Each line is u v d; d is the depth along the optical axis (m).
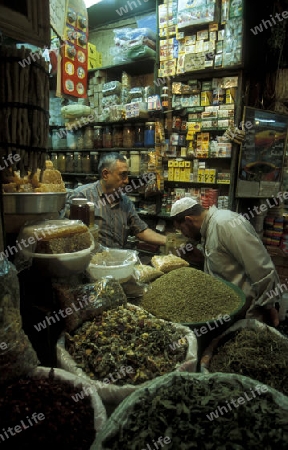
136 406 0.95
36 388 0.99
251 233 1.97
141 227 2.85
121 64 3.75
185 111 3.46
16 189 1.27
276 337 1.40
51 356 1.27
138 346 1.16
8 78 1.01
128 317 1.28
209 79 3.38
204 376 1.08
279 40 3.23
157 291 1.63
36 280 1.35
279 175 3.53
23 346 1.04
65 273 1.25
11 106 1.02
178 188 3.73
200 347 1.42
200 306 1.50
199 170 3.48
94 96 3.99
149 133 3.58
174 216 2.24
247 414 0.92
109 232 2.70
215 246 2.05
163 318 1.44
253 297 2.04
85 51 2.11
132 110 3.54
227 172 3.49
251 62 3.20
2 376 0.98
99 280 1.40
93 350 1.13
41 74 1.08
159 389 1.01
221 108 3.26
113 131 3.90
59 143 4.39
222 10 3.05
